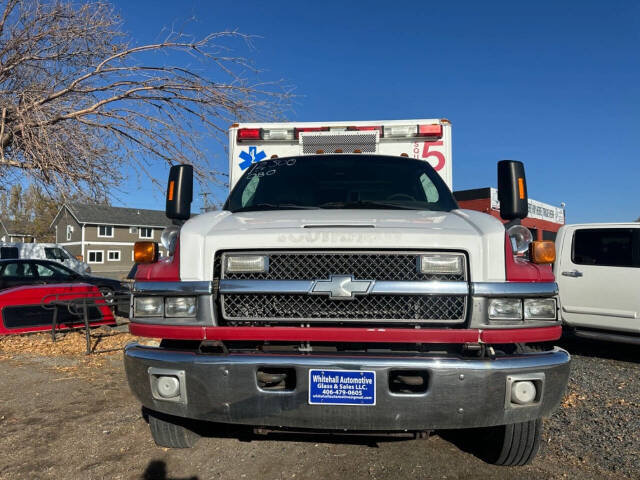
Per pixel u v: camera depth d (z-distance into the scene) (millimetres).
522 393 2670
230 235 2861
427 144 5137
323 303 2783
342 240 2781
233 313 2832
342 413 2662
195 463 3355
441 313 2740
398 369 2633
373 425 2662
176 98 9555
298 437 3746
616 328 6910
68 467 3328
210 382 2752
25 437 3867
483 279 2734
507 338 2691
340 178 4223
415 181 4180
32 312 8273
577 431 3977
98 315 8891
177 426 3434
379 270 2777
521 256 3113
